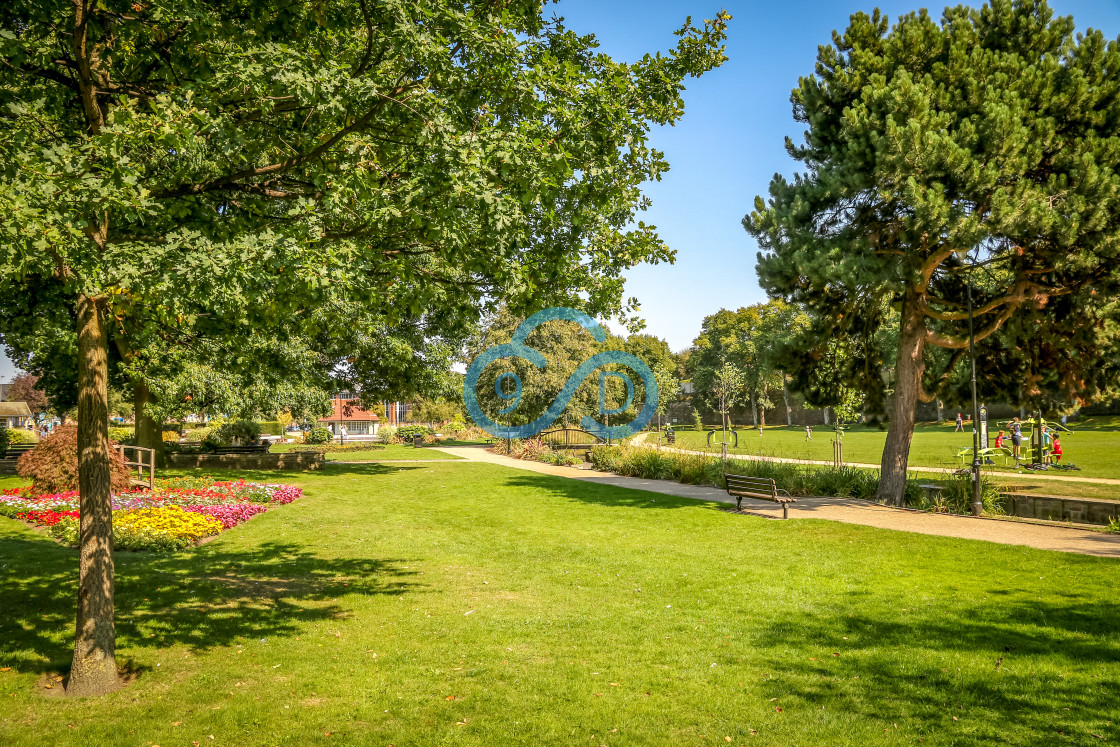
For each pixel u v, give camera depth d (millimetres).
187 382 18625
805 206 15086
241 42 5746
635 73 6836
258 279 4699
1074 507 14438
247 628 7176
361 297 5629
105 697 5410
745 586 9039
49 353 18906
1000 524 13258
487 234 5766
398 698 5445
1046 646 6422
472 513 15680
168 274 4633
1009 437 27969
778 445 36406
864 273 13992
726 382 54281
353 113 5836
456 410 60656
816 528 12953
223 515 13750
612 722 5008
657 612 7926
